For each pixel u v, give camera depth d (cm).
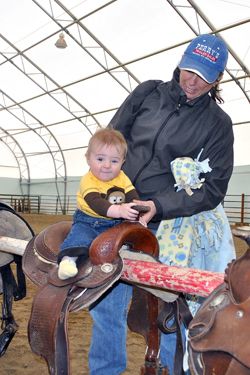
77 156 2345
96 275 155
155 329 191
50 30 1477
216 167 219
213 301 119
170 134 220
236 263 118
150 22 1294
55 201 2591
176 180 212
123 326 234
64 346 147
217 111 224
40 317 154
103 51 1493
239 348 106
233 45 1271
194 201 206
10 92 1953
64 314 151
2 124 2320
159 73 1492
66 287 158
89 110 1878
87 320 430
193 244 220
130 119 235
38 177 2691
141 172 226
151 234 173
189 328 118
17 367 318
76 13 1362
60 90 1802
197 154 221
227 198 1939
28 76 1766
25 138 2433
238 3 1127
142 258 169
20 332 384
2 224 281
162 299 169
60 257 171
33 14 1425
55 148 2392
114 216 173
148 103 233
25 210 2650
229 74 1397
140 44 1395
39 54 1619
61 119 2052
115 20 1333
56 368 144
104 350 232
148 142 224
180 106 221
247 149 1802
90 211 184
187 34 1287
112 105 1778
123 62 1495
